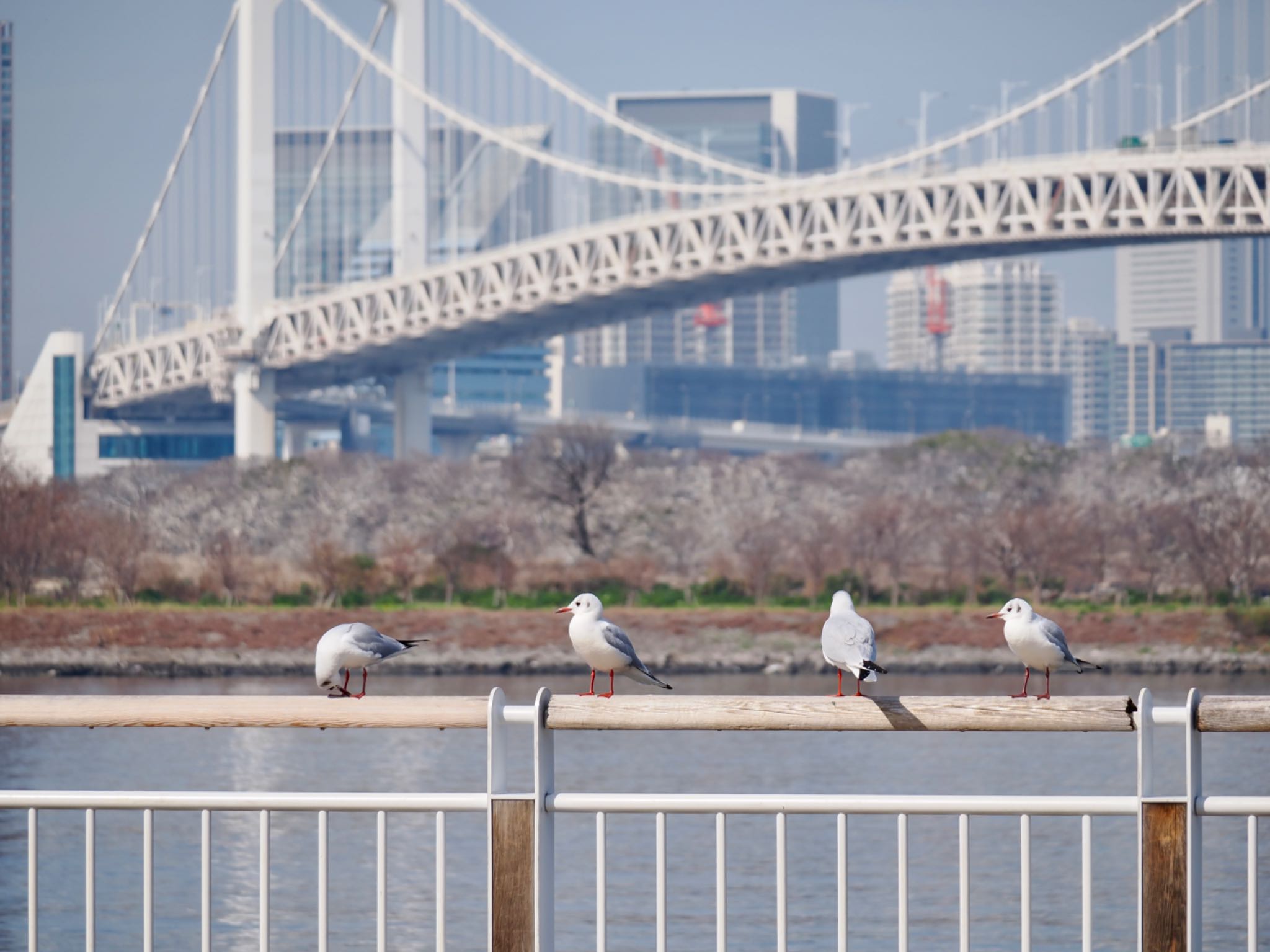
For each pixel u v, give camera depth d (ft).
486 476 268.62
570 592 219.61
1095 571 215.72
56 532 216.95
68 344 420.36
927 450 287.28
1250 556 211.00
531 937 19.58
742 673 193.88
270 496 247.29
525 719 19.74
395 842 86.33
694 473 259.80
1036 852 82.74
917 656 195.42
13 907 73.05
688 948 64.54
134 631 199.41
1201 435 404.36
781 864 19.84
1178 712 19.24
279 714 19.77
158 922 70.18
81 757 120.37
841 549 219.82
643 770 115.55
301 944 66.44
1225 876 74.33
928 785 108.37
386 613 206.80
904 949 19.85
